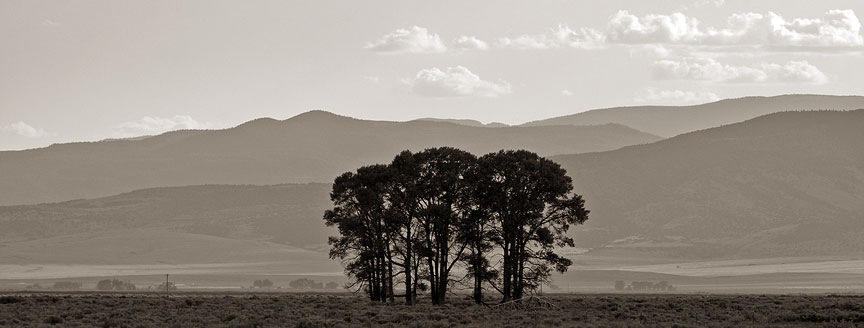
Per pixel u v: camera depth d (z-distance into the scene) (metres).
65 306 115.69
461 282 118.56
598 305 120.94
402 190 118.19
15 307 113.69
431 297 123.44
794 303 126.75
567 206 112.38
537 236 112.56
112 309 111.38
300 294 185.38
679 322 94.50
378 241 117.62
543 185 111.25
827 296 168.25
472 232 113.81
